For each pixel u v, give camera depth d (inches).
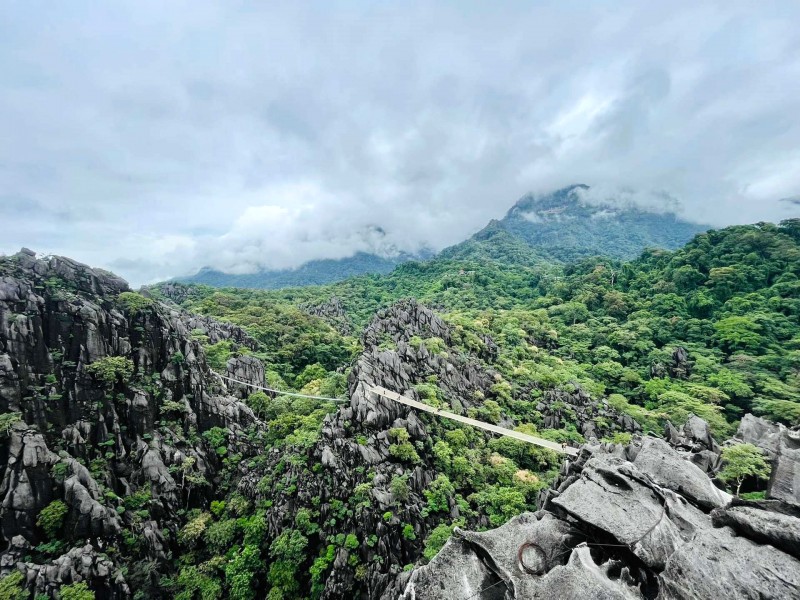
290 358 3811.5
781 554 508.4
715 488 753.0
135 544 1504.7
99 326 1936.5
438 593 676.1
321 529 1565.0
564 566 627.5
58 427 1633.9
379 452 1843.0
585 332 4345.5
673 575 548.4
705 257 4832.7
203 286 6815.9
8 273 1834.4
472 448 2116.1
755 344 3371.1
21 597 1200.8
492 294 6510.8
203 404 2208.4
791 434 1374.3
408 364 2650.1
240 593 1434.5
